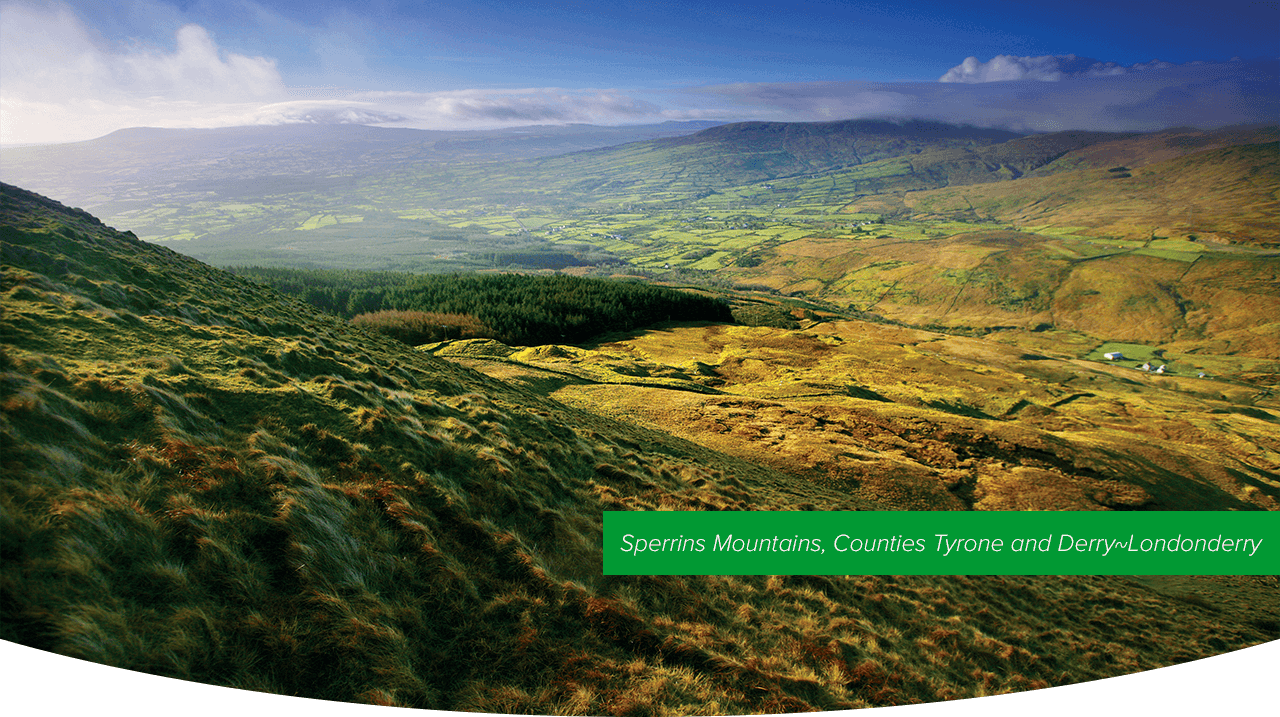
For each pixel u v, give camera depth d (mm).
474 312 152000
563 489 22656
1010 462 75750
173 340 21031
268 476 14438
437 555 14922
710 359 135375
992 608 26562
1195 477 86500
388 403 22312
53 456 11820
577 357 116438
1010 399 121938
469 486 18703
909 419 84312
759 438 67438
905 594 24641
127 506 11820
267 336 27906
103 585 10344
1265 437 128000
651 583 18219
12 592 9461
